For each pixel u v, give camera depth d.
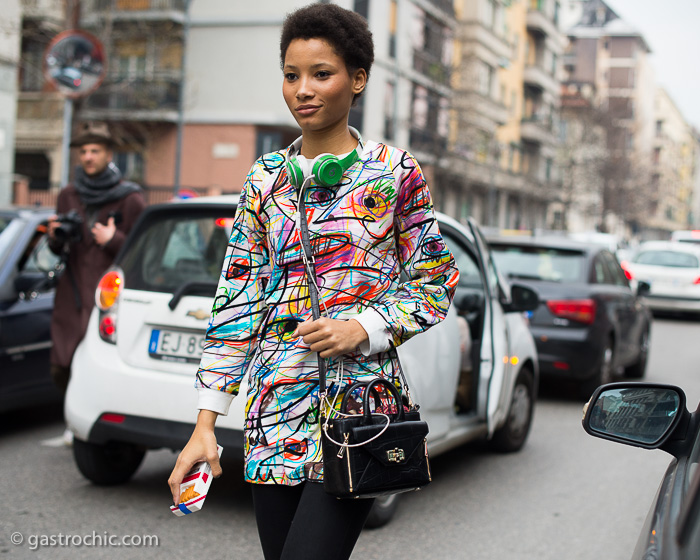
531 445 6.98
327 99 2.14
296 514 2.11
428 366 4.76
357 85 2.21
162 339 4.56
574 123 62.94
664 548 1.59
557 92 60.94
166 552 4.11
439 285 2.23
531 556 4.31
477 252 5.83
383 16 33.50
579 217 72.25
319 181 2.11
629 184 65.62
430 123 36.19
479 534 4.64
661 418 2.16
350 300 2.13
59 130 29.16
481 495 5.45
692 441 2.09
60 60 10.07
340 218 2.13
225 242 4.70
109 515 4.63
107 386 4.58
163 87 29.27
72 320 5.44
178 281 4.65
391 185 2.15
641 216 77.38
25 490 5.04
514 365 6.29
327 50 2.14
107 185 5.49
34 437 6.45
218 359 2.23
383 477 2.05
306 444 2.13
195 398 4.42
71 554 4.04
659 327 18.78
